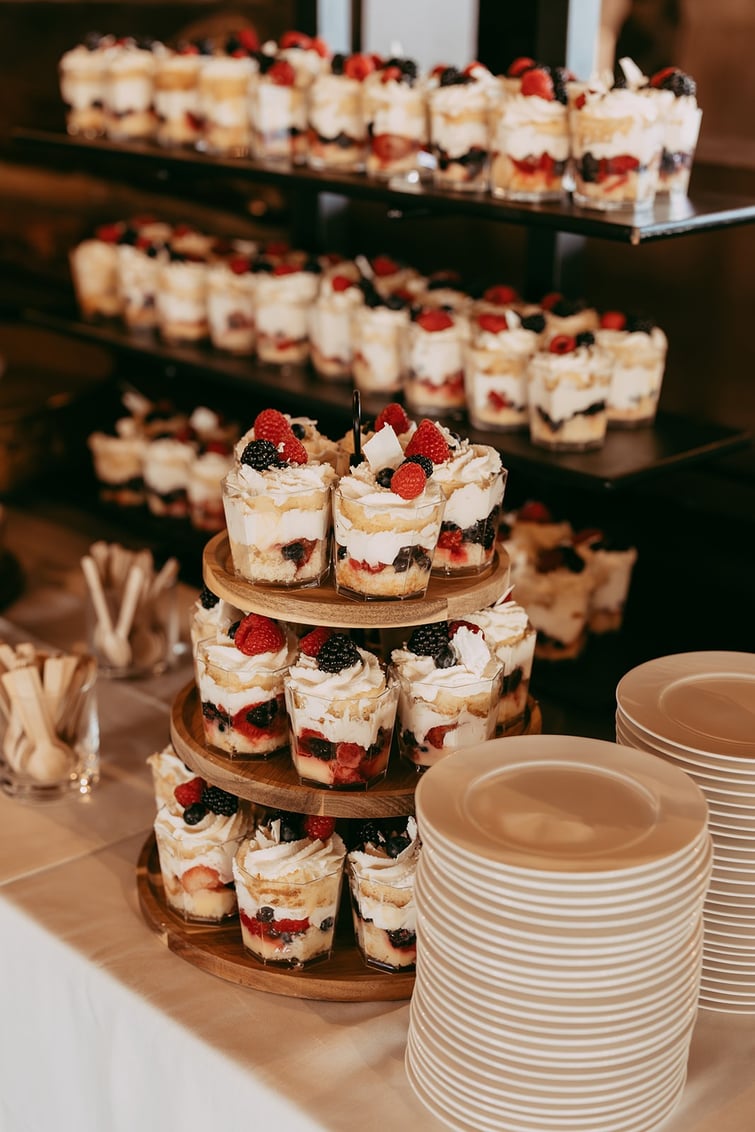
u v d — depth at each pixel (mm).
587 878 1257
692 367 2674
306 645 1697
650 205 2176
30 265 3852
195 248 3252
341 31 3094
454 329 2492
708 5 2430
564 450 2332
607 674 2510
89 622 2582
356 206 3232
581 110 2111
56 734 2141
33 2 3529
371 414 2576
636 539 2855
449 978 1355
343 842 1729
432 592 1688
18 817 2084
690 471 2711
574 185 2199
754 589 2656
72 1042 1770
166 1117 1639
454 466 1712
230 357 2992
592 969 1285
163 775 1896
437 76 2457
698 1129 1418
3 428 3455
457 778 1454
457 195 2322
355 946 1743
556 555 2496
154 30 3453
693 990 1383
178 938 1730
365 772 1661
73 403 3625
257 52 2814
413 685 1667
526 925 1283
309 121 2615
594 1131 1347
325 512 1673
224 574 1749
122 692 2537
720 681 1733
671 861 1291
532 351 2387
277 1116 1465
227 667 1689
